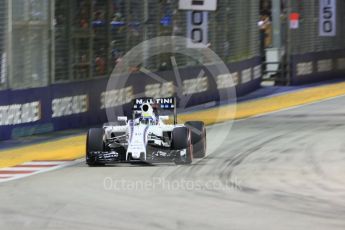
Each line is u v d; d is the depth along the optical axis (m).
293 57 112.19
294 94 99.88
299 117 73.62
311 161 47.62
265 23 123.25
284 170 44.41
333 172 43.72
